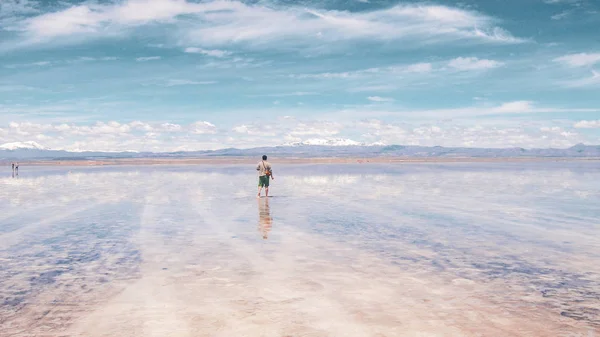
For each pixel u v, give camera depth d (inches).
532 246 417.4
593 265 344.8
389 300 260.5
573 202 776.9
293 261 358.3
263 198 867.4
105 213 655.1
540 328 218.5
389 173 1920.5
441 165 3262.8
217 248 409.4
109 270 331.9
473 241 441.4
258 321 227.3
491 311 242.2
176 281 301.0
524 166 2957.7
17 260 366.0
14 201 824.3
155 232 495.2
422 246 418.0
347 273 320.8
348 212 655.8
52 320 231.6
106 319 232.1
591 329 217.6
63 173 2137.1
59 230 511.8
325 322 225.9
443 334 210.7
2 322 229.3
